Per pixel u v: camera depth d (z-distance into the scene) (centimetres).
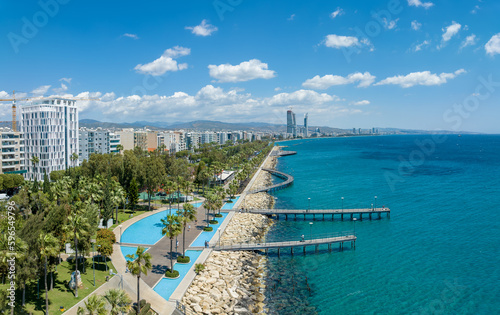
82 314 4588
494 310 5812
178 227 6612
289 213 11669
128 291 5753
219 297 6012
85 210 7069
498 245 8769
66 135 17425
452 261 7850
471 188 16575
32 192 10100
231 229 9856
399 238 9588
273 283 6850
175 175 16375
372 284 6819
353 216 12144
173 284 6203
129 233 9156
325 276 7206
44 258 4866
